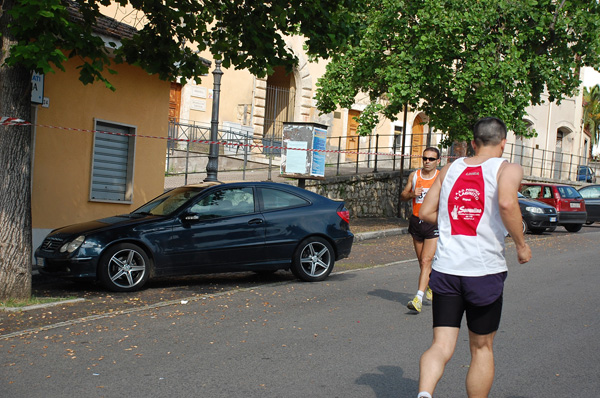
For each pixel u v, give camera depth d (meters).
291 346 6.40
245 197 10.09
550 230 21.27
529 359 6.11
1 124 7.98
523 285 10.22
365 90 20.16
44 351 6.12
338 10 10.53
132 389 5.05
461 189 4.09
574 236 18.97
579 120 39.78
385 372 5.61
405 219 22.50
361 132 19.27
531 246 15.98
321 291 9.45
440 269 4.09
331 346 6.42
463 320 7.85
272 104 27.38
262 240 9.92
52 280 10.45
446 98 19.17
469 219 4.04
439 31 17.66
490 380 4.05
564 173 39.12
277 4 10.02
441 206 4.18
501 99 17.61
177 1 10.40
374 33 18.50
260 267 9.94
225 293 9.19
